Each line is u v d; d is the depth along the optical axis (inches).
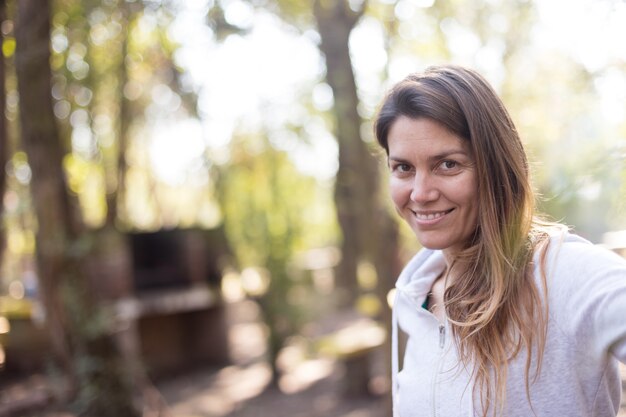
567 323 39.4
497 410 41.4
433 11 219.3
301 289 303.9
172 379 310.0
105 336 216.7
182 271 335.6
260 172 363.9
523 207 43.2
